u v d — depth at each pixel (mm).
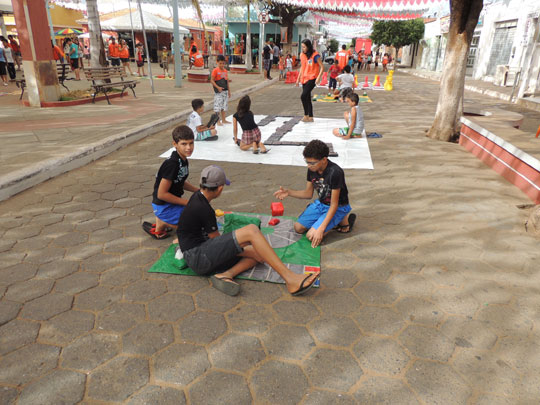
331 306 2662
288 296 2770
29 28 9000
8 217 3893
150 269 3049
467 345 2316
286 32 27812
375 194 4699
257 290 2832
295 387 2008
